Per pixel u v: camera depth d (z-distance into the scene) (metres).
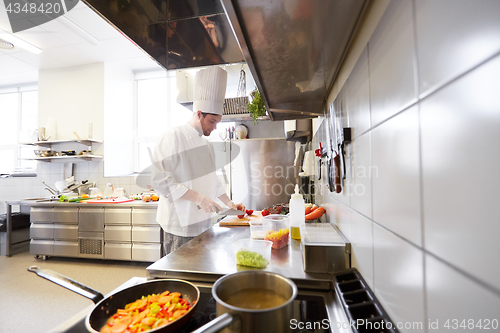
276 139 3.02
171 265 0.83
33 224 3.22
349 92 0.77
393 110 0.45
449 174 0.29
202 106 1.74
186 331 0.54
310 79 0.97
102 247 3.05
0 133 4.52
